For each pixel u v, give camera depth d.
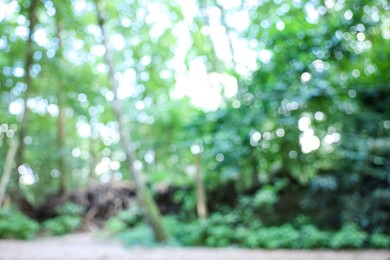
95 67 12.15
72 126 20.86
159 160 17.83
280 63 7.29
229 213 13.99
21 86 6.78
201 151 12.27
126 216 17.00
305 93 7.32
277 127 7.90
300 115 7.71
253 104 7.64
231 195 15.11
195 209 15.77
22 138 8.26
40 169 19.69
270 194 13.30
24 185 19.69
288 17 6.45
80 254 9.52
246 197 14.16
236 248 11.50
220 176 13.92
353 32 5.98
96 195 19.66
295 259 8.63
